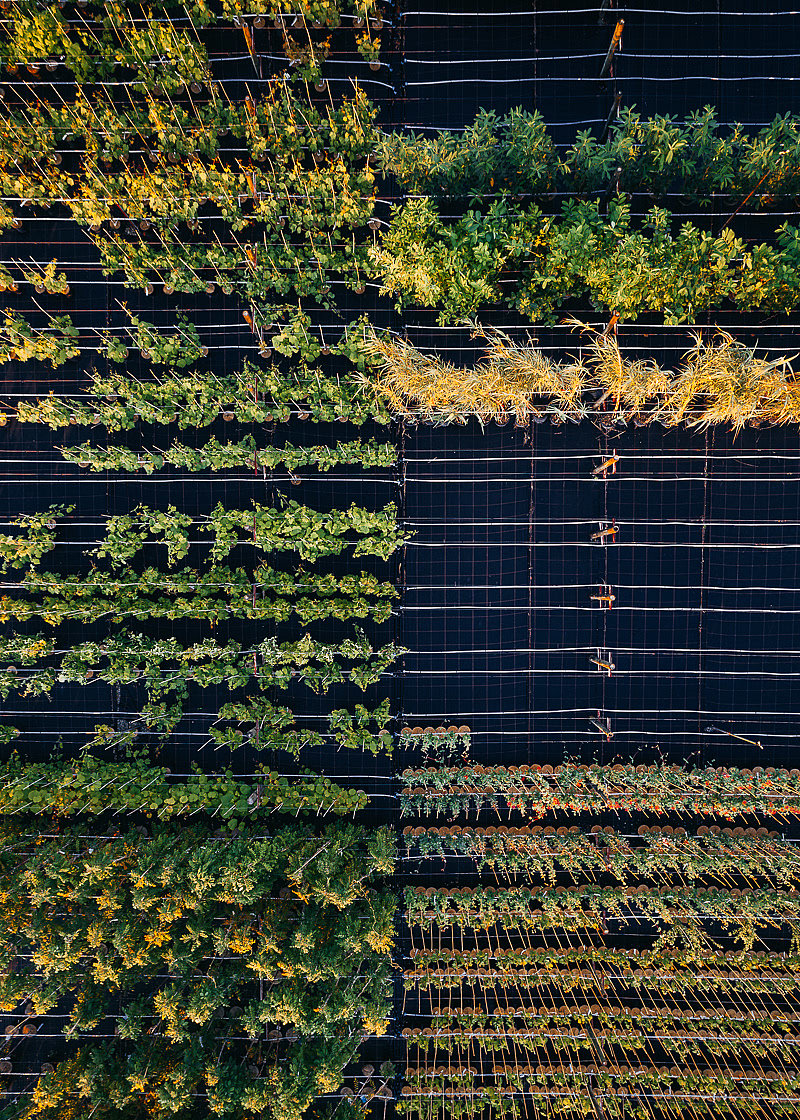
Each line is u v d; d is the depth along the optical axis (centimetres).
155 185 1016
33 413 1054
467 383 931
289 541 1046
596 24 1030
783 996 1038
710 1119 1003
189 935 925
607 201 1009
